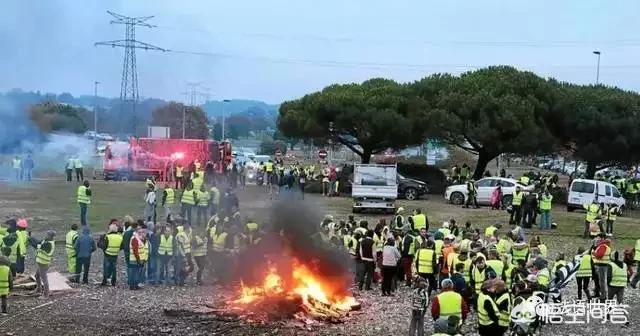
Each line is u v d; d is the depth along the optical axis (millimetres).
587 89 51688
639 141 47219
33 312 16812
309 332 15625
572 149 51344
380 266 22219
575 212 40031
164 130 65312
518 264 18703
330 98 52000
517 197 33750
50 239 18641
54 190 44031
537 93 49438
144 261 20062
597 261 19188
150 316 16562
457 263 17516
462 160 69250
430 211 38062
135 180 53688
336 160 98875
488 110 47031
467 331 16141
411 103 51188
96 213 33812
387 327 16406
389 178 36750
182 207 30547
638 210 44062
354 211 37219
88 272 21406
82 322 15906
